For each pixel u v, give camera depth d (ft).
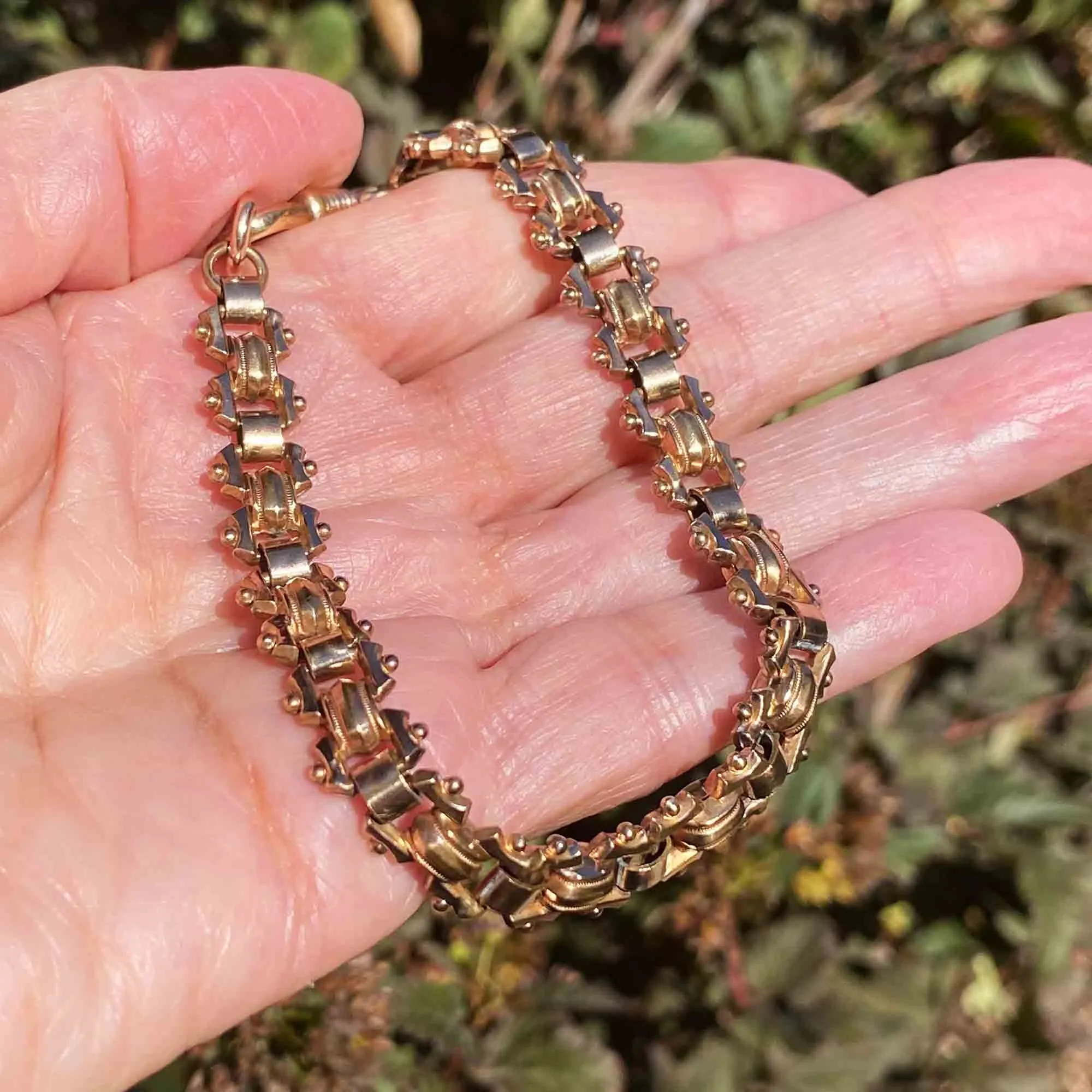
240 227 0.41
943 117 0.61
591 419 0.45
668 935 0.51
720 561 0.40
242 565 0.39
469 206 0.45
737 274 0.46
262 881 0.33
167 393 0.41
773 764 0.37
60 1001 0.30
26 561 0.37
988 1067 0.58
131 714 0.35
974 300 0.46
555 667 0.39
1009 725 0.60
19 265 0.38
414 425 0.44
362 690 0.35
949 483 0.43
